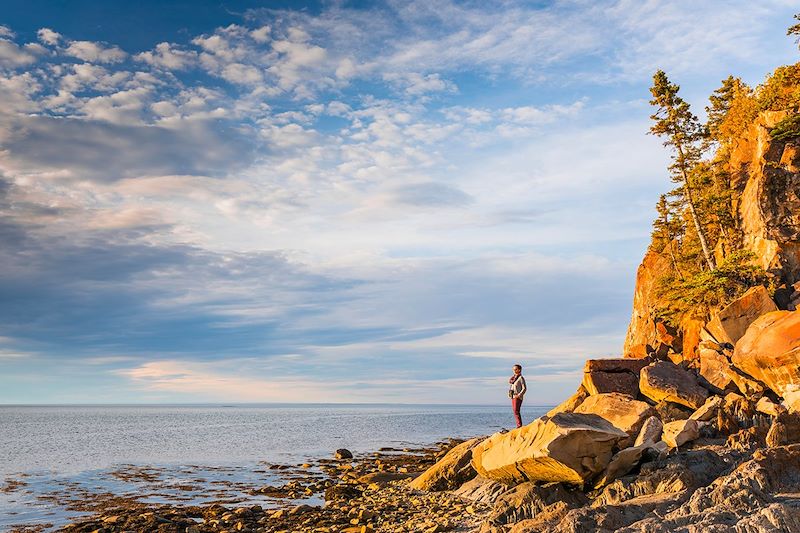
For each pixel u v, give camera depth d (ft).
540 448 63.00
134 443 242.78
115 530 73.46
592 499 61.72
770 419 78.38
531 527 47.80
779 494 48.06
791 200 168.35
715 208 201.26
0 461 169.07
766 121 185.16
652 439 75.92
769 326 101.81
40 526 78.59
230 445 226.38
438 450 185.47
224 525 73.51
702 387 107.45
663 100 207.51
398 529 63.77
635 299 287.28
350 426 386.32
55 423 490.90
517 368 90.74
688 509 47.01
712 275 170.91
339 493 93.25
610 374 119.44
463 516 67.00
